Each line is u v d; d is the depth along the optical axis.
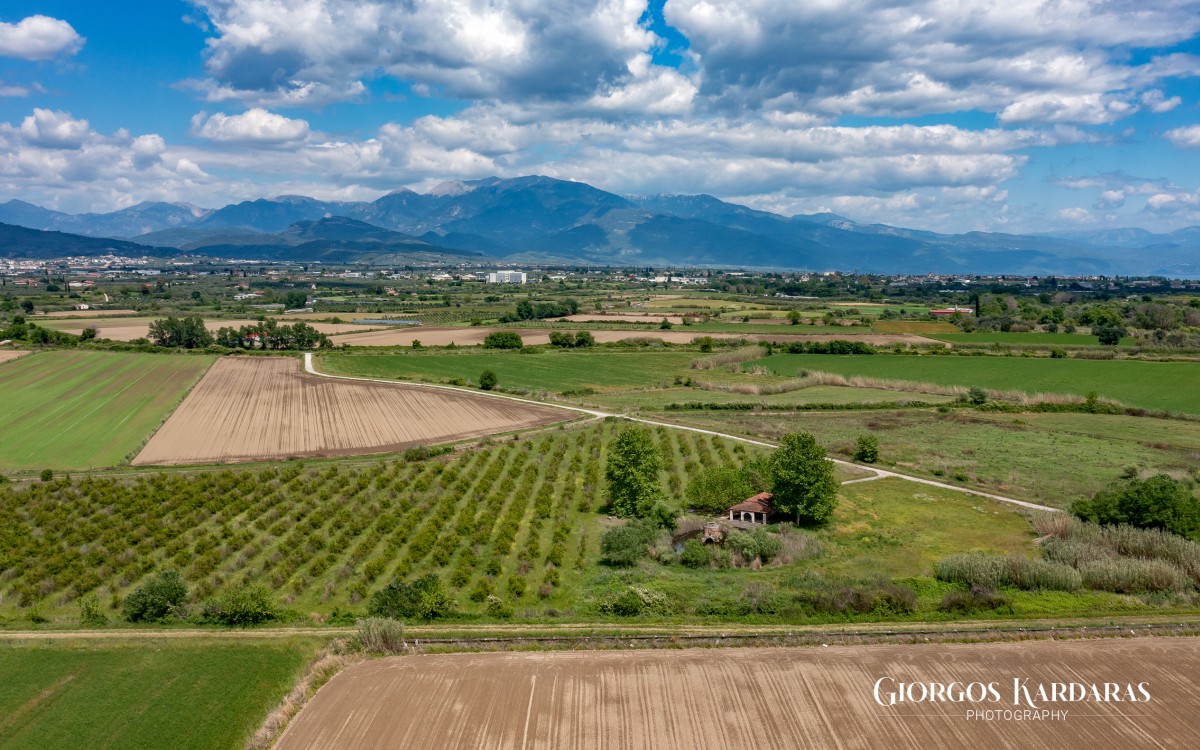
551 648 48.47
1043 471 92.81
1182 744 37.88
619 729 39.25
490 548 67.62
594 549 69.12
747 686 43.31
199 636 50.22
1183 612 53.62
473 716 40.66
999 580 59.50
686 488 86.75
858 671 44.97
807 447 76.12
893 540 70.94
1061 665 45.62
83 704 42.06
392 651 48.28
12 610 56.41
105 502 79.62
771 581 61.06
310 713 41.22
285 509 77.88
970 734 38.62
